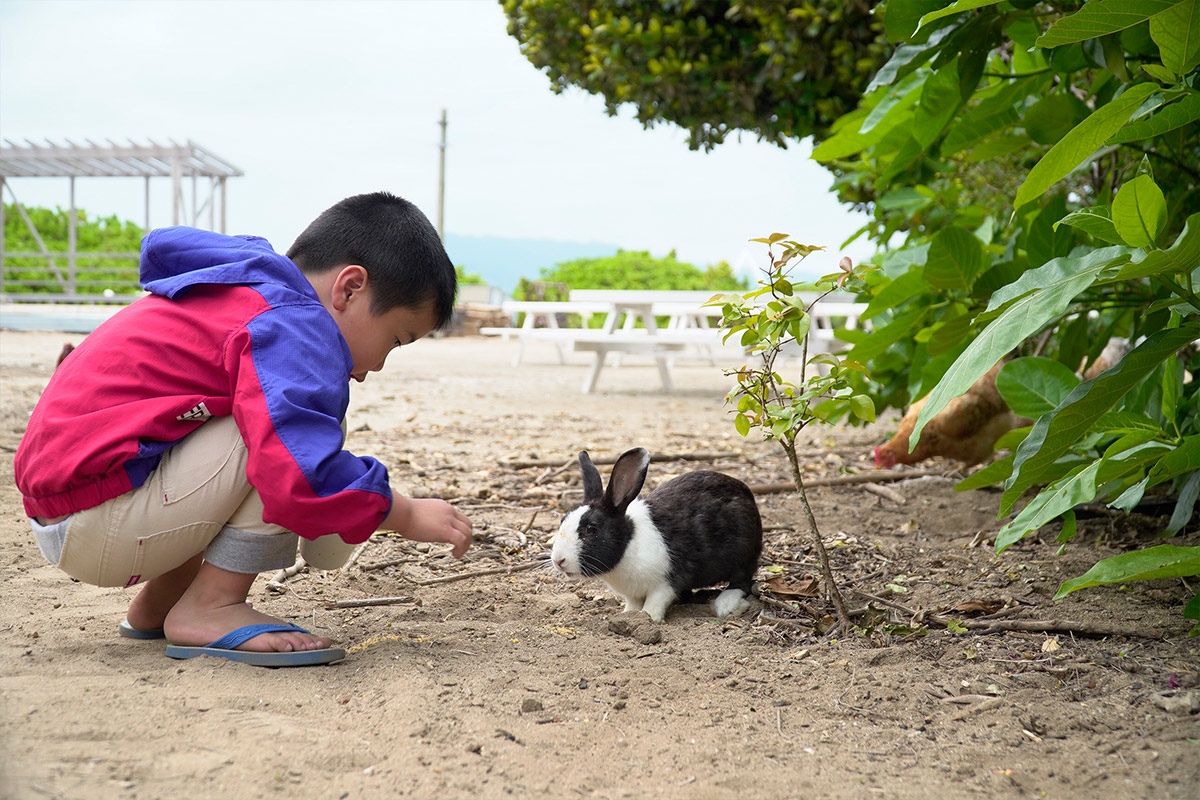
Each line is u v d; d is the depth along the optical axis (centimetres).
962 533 452
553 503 512
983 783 204
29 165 2609
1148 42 334
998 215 585
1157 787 202
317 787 187
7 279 2834
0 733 198
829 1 779
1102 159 478
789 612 335
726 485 355
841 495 539
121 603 314
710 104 890
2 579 340
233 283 257
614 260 3203
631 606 343
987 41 374
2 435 661
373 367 292
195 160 2522
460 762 202
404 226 282
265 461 234
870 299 449
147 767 188
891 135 444
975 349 265
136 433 241
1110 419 324
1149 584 348
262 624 259
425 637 290
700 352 1784
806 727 231
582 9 914
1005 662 276
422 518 262
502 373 1446
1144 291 405
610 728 226
